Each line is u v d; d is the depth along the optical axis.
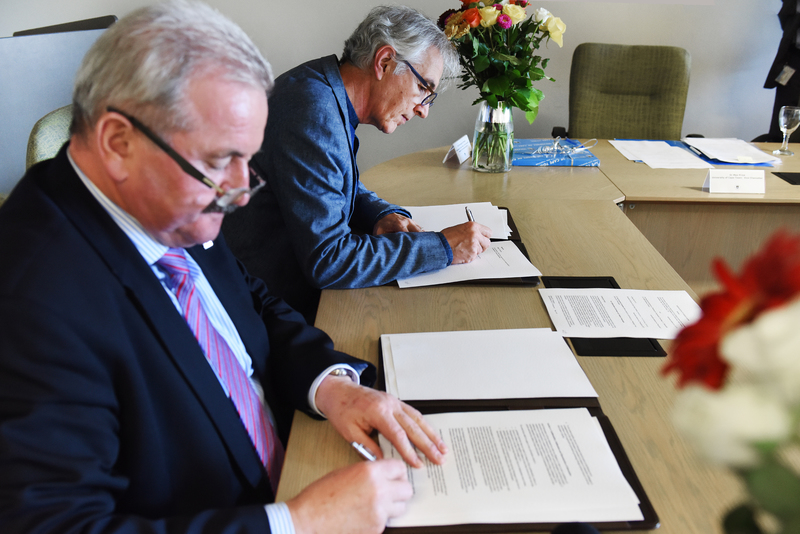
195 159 0.65
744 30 3.29
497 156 2.08
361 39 1.35
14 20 3.31
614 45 2.79
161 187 0.67
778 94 2.97
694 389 0.36
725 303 0.37
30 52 2.07
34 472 0.57
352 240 1.25
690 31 3.31
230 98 0.64
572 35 3.34
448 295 1.20
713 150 2.37
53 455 0.58
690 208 1.93
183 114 0.63
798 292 0.35
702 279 2.04
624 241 1.48
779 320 0.32
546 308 1.14
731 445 0.31
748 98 3.44
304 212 1.24
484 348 0.99
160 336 0.71
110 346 0.65
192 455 0.74
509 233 1.52
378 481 0.67
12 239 0.65
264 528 0.62
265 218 1.36
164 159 0.65
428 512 0.67
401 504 0.67
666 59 2.75
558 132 2.70
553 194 1.87
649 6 3.27
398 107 1.42
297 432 0.83
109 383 0.66
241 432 0.79
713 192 1.91
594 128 2.81
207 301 0.90
